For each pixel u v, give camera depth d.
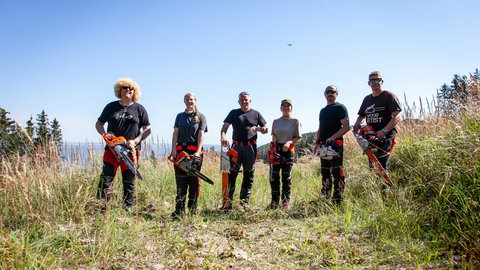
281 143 6.12
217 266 3.38
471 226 3.56
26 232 3.92
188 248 3.75
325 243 3.77
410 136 6.59
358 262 3.39
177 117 5.69
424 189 4.68
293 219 5.15
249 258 3.62
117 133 5.41
